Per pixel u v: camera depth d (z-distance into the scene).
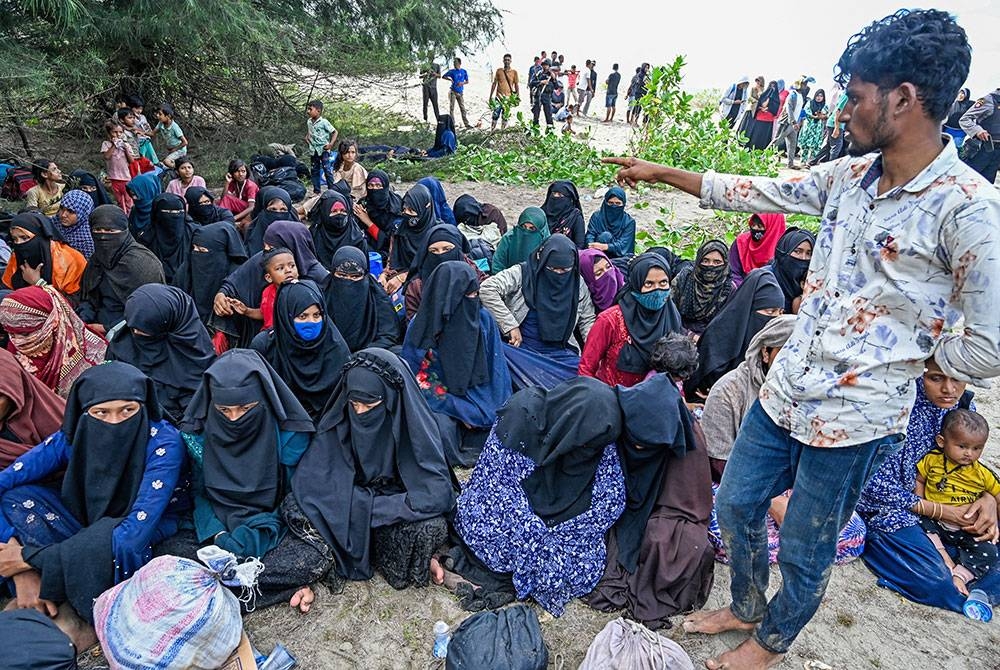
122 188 8.48
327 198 6.28
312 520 3.20
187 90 11.59
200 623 2.48
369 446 3.32
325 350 4.02
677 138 10.89
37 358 3.87
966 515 3.37
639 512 3.31
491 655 2.66
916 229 1.86
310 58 11.77
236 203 8.13
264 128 12.53
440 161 11.59
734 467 2.49
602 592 3.17
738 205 2.37
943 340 1.95
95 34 8.34
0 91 7.67
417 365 4.31
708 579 3.16
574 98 17.38
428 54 12.63
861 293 2.00
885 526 3.41
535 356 4.83
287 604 3.15
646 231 8.38
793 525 2.35
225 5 8.77
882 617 3.19
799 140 13.45
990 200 1.76
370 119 14.70
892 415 2.08
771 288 4.28
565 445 3.06
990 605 3.23
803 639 3.04
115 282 5.02
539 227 5.79
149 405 3.13
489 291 4.88
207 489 3.21
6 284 5.16
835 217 2.08
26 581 2.93
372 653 2.93
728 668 2.74
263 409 3.21
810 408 2.15
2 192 8.14
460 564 3.30
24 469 3.04
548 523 3.24
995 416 4.89
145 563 3.03
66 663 2.40
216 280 5.31
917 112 1.80
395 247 6.65
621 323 4.36
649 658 2.58
